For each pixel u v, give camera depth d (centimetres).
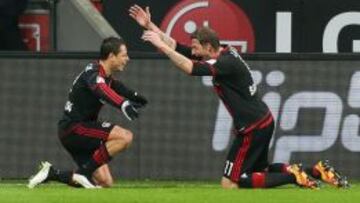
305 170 2606
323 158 3297
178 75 3281
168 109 3291
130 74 3272
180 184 3189
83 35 3903
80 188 2531
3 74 3275
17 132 3297
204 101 3291
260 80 3266
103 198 2134
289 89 3275
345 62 3275
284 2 4200
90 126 2670
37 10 3925
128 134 2667
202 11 4194
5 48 3884
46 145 3294
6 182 3216
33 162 3300
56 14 3903
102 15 4191
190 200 2112
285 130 3284
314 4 4206
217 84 2597
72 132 2675
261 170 2648
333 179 2575
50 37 3912
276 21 4206
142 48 4162
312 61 3269
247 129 2588
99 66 2688
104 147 2653
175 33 4191
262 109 2609
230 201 2103
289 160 3291
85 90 2650
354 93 3278
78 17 3916
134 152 3297
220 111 3294
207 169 3306
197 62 2509
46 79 3275
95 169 2653
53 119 3288
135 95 2750
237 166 2605
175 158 3300
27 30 3925
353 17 4206
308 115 3284
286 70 3272
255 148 2606
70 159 3297
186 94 3288
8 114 3291
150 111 3294
